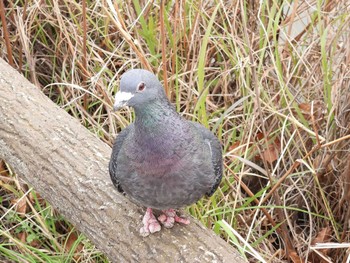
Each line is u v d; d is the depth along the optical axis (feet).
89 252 4.15
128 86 2.99
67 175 3.68
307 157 4.17
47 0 4.83
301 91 4.42
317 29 4.44
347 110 4.21
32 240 4.24
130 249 3.42
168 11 4.47
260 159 4.44
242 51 4.47
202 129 3.35
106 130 4.61
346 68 4.19
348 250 4.12
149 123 3.02
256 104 4.25
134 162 3.10
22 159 3.83
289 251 4.23
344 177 4.21
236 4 4.29
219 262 3.29
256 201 4.18
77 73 4.65
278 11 4.36
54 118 3.94
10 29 4.92
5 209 4.36
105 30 4.50
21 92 4.07
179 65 4.52
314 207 4.39
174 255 3.34
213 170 3.21
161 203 3.20
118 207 3.53
